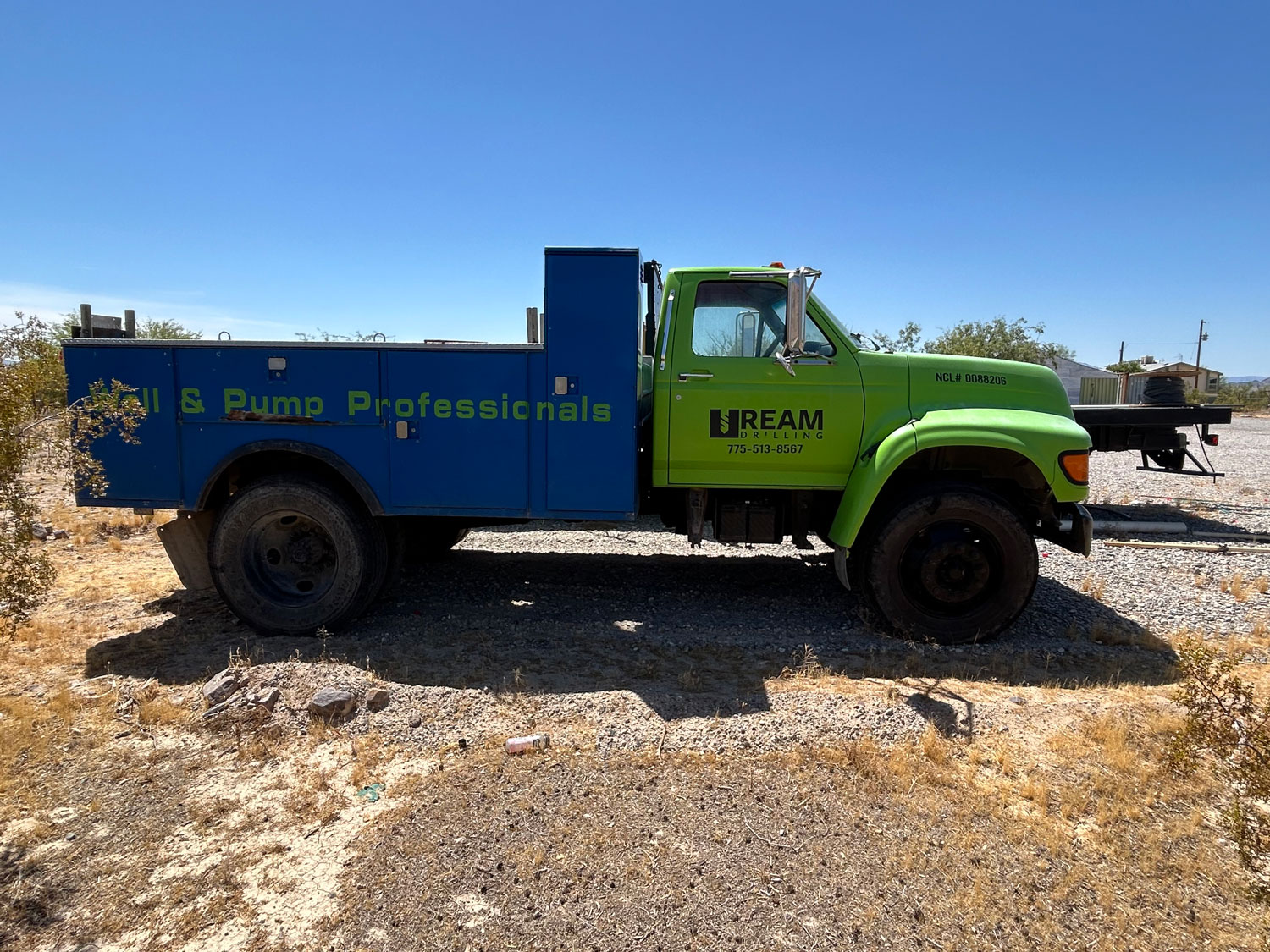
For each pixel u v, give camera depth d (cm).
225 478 538
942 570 515
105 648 495
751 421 527
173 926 255
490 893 267
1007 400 535
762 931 249
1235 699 279
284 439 518
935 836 297
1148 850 288
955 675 462
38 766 351
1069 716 390
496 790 330
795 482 535
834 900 263
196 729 387
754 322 531
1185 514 1011
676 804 318
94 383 473
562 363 502
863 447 528
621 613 581
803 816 310
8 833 303
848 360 527
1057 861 283
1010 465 536
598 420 506
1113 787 325
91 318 557
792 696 419
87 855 291
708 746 364
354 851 291
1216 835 298
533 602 609
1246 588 646
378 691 411
